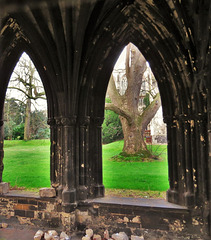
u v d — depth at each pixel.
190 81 4.52
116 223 4.84
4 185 5.62
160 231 4.58
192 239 4.41
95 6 4.40
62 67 4.80
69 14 4.11
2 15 4.59
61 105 5.03
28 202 5.29
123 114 10.28
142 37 5.23
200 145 4.47
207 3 3.70
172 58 4.77
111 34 5.09
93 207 4.99
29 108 14.02
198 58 4.16
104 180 7.06
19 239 4.54
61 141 5.27
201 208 4.42
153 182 6.74
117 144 14.49
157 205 4.70
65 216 4.85
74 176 5.09
